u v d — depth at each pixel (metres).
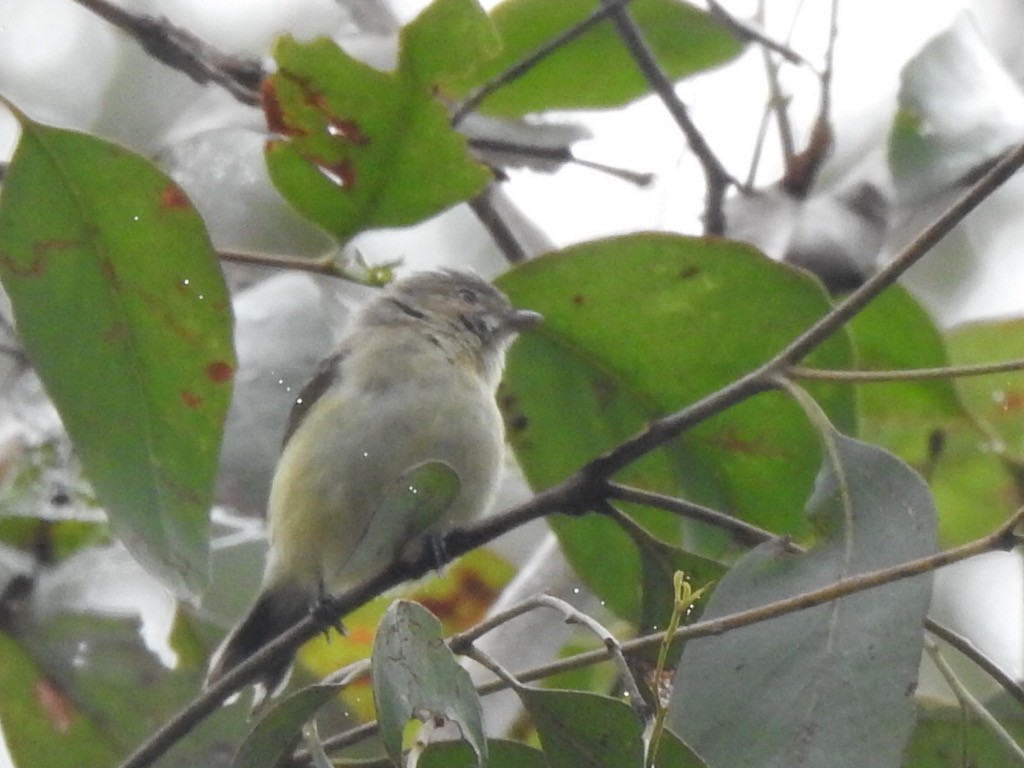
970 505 10.57
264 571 11.14
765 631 6.46
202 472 7.25
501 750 6.87
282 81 7.88
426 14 7.62
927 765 7.54
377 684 5.75
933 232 6.85
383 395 10.36
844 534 6.62
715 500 8.65
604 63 10.92
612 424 8.73
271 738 6.44
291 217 10.75
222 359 7.29
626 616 8.76
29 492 10.11
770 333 8.26
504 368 8.74
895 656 6.20
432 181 8.09
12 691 9.39
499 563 11.66
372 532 7.89
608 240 8.11
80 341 7.20
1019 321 10.34
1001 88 9.88
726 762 6.25
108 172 7.12
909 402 9.90
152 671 9.62
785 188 10.91
